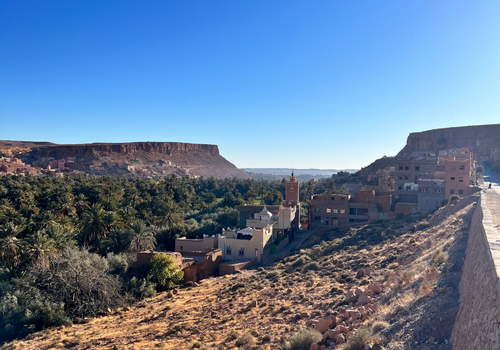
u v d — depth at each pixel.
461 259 17.45
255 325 19.66
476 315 9.16
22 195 55.41
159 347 18.39
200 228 65.44
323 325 15.48
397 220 56.34
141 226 49.06
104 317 29.14
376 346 11.58
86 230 46.81
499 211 25.25
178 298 32.78
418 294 14.84
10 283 30.14
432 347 10.20
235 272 44.53
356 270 29.09
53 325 26.77
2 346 22.31
